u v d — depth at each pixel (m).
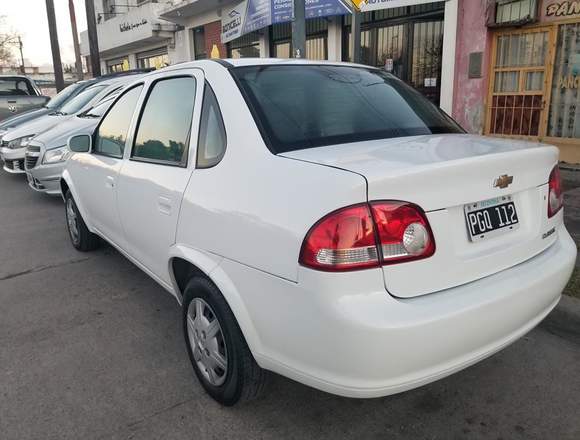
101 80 10.01
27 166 7.30
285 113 2.46
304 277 1.86
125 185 3.33
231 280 2.22
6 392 2.76
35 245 5.39
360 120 2.59
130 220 3.33
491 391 2.69
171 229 2.72
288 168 2.08
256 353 2.18
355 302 1.79
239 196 2.21
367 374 1.82
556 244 2.51
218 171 2.42
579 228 4.71
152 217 2.95
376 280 1.81
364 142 2.39
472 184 2.03
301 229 1.88
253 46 14.46
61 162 6.92
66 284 4.28
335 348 1.82
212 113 2.61
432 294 1.93
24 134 8.73
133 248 3.46
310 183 1.93
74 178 4.57
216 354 2.51
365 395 1.86
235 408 2.59
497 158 2.09
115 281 4.32
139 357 3.09
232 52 15.52
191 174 2.61
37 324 3.56
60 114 8.92
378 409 2.57
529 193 2.34
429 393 2.69
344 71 3.05
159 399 2.68
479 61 8.38
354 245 1.79
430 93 9.54
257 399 2.66
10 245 5.43
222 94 2.58
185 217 2.56
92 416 2.55
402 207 1.85
